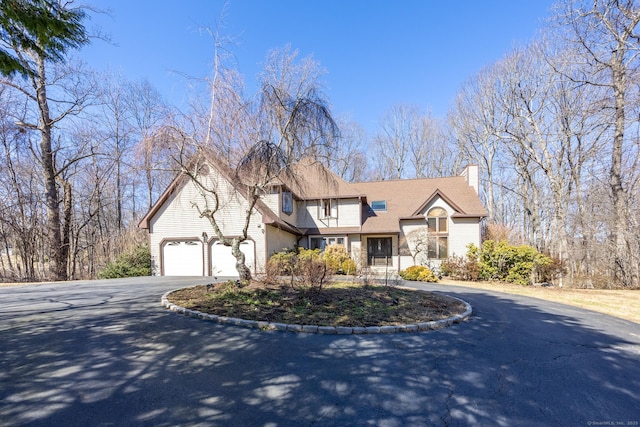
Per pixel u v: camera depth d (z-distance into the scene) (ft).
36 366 13.75
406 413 10.68
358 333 19.67
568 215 75.41
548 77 68.13
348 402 11.33
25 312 23.67
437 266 62.49
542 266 50.01
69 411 10.31
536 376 14.05
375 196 74.84
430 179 76.89
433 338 19.30
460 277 54.39
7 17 14.14
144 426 9.55
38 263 66.03
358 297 28.19
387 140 124.77
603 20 47.42
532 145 79.56
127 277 52.31
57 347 16.10
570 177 73.97
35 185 68.44
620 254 51.29
